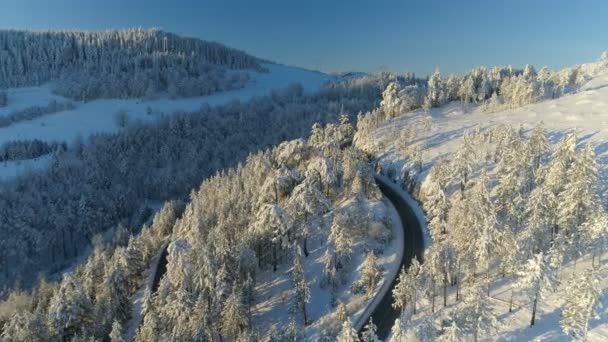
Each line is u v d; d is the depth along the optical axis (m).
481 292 50.69
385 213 93.31
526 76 171.12
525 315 55.97
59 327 67.12
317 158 103.75
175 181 165.88
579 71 165.50
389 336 60.31
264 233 81.75
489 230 59.47
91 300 77.94
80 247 138.75
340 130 161.38
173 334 60.66
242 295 64.88
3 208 134.75
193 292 67.81
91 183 160.88
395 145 129.75
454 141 123.69
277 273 81.31
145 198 168.00
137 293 86.31
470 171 96.25
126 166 175.38
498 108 153.12
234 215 89.94
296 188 88.19
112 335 58.84
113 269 75.62
